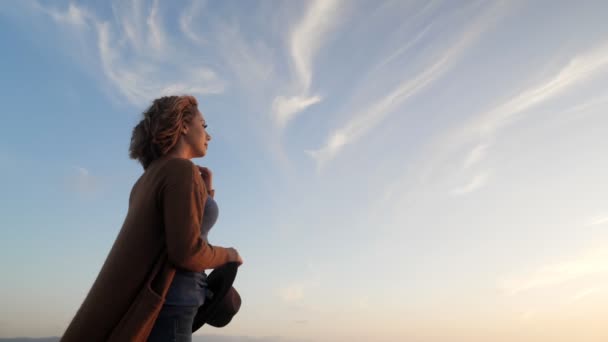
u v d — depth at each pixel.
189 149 2.27
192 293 2.00
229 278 2.17
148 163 2.23
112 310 1.85
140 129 2.20
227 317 2.22
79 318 1.86
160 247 1.96
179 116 2.20
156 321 1.92
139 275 1.90
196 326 2.21
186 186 1.97
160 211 1.98
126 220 2.05
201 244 1.96
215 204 2.23
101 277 1.91
